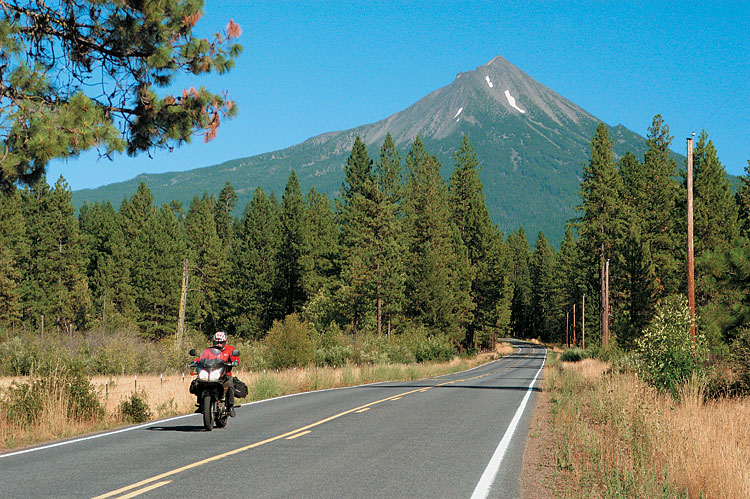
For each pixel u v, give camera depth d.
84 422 14.59
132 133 14.75
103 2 13.52
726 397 16.34
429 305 88.81
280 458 10.18
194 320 101.31
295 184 101.69
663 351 18.72
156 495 7.58
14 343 35.34
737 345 18.11
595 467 9.52
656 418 12.23
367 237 80.81
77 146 12.40
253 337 97.56
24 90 13.00
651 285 55.56
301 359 40.78
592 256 85.00
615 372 21.77
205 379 13.54
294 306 99.62
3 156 11.98
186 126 14.76
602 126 84.19
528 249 195.00
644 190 80.12
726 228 63.38
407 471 9.28
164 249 100.69
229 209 165.50
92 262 114.88
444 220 101.69
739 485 7.93
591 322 111.88
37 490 7.80
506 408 19.22
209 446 11.37
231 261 114.25
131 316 93.06
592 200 83.88
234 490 7.88
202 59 14.43
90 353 36.50
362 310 80.50
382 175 90.56
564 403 19.47
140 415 15.73
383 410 18.00
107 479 8.48
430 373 45.56
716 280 26.95
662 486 8.11
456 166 112.94
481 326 110.81
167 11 14.09
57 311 88.00
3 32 12.84
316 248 100.25
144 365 37.41
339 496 7.65
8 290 82.38
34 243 93.19
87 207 140.12
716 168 63.72
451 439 12.59
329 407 18.81
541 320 175.25
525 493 8.13
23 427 13.27
